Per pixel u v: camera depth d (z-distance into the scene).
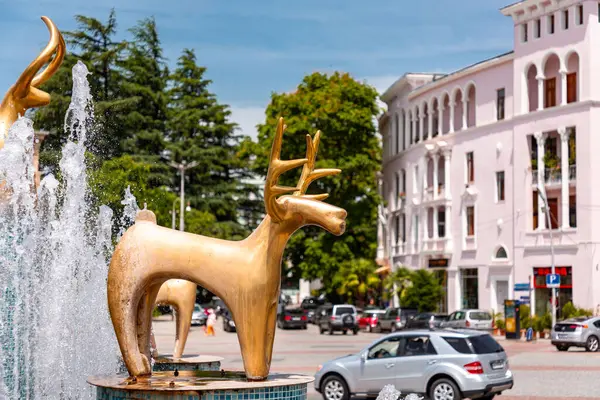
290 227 6.46
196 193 69.12
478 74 54.59
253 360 6.44
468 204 54.94
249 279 6.43
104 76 57.28
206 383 6.23
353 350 35.69
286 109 60.66
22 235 8.39
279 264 6.51
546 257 48.00
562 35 47.97
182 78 73.00
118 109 55.69
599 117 46.16
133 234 6.53
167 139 69.44
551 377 23.77
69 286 9.68
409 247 63.22
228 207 69.25
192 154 68.56
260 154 61.25
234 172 73.88
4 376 8.20
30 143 8.41
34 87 8.54
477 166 54.22
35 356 8.68
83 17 56.84
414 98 63.53
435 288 53.38
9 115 8.41
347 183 61.16
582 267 45.78
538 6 49.09
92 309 9.88
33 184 8.45
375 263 64.12
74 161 10.46
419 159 61.84
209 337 45.25
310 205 6.41
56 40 8.52
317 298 75.12
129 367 6.46
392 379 18.64
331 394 19.34
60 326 9.29
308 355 32.75
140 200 39.59
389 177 70.50
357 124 60.06
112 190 33.34
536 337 42.66
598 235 45.59
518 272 50.00
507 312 42.16
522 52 50.47
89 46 57.00
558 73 48.50
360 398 20.06
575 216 46.91
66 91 45.88
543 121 48.81
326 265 60.19
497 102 52.97
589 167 45.94
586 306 45.38
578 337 34.16
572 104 46.94
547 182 48.31
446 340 18.30
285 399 6.26
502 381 18.36
